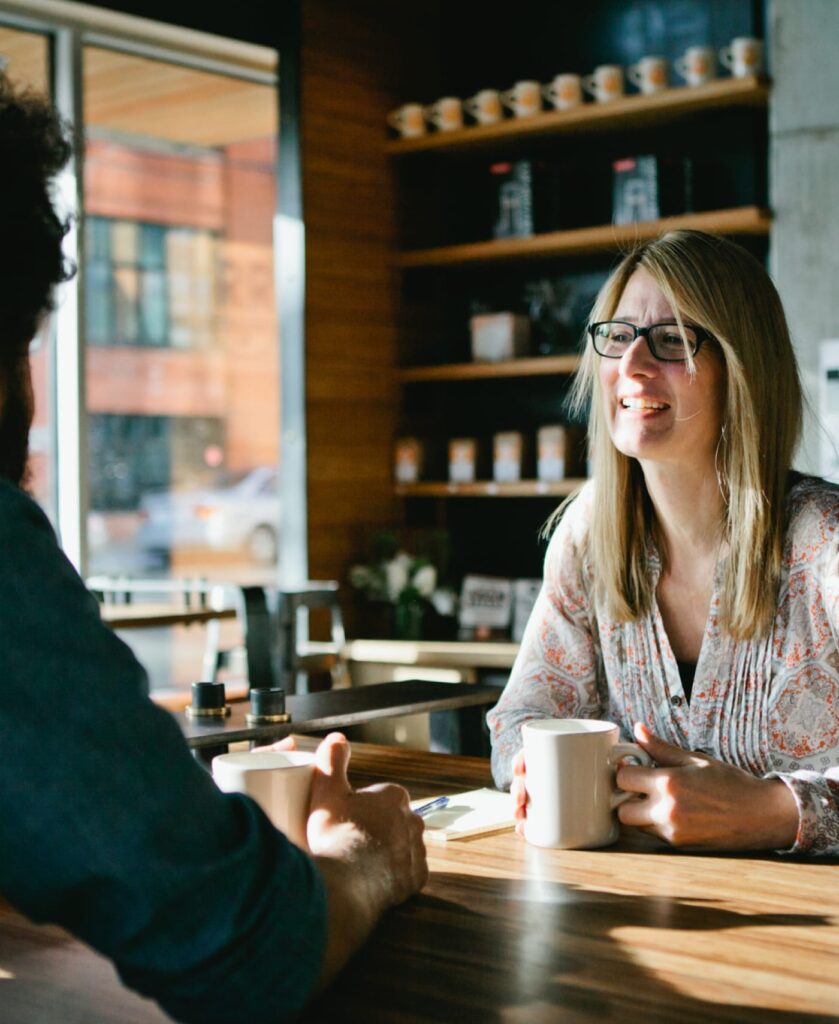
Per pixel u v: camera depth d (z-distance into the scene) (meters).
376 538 4.95
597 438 1.71
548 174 4.75
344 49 4.94
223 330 5.96
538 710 1.72
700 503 1.64
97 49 4.62
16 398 0.89
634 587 1.69
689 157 4.61
